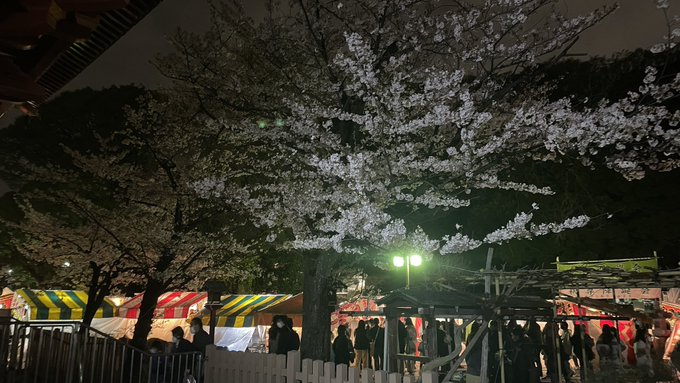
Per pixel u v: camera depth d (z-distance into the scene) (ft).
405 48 36.63
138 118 57.36
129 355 29.35
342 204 33.60
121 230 53.36
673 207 74.08
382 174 31.96
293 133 38.42
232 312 58.34
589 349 48.65
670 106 63.10
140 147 58.65
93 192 68.90
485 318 24.18
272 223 36.47
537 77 36.42
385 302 38.14
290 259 86.89
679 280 35.60
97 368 29.71
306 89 40.04
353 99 38.60
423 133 38.09
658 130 28.07
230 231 57.26
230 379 26.53
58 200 55.11
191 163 54.95
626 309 31.24
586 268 35.09
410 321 53.57
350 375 21.04
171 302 65.67
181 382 27.61
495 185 36.63
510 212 80.79
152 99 58.39
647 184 74.74
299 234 35.65
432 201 34.12
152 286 54.44
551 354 47.80
